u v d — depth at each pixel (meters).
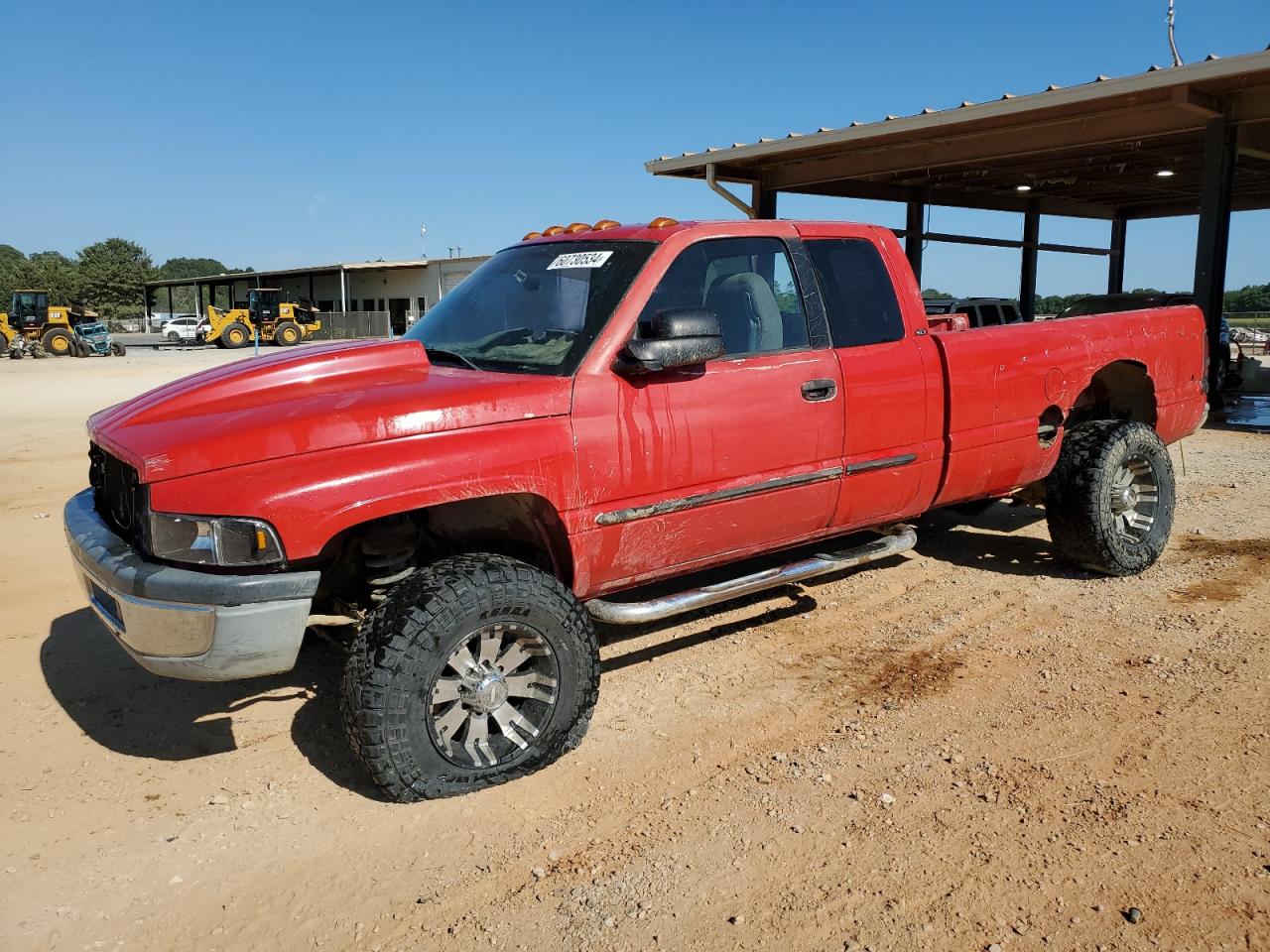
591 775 3.55
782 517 4.28
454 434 3.34
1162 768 3.49
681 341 3.60
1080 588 5.56
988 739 3.76
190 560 3.04
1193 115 11.76
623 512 3.72
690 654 4.70
